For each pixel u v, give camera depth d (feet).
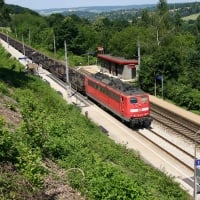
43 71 240.94
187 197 72.64
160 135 113.91
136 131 119.14
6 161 49.80
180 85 163.94
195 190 70.03
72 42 322.34
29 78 168.66
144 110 121.70
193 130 117.60
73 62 286.87
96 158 68.74
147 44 221.05
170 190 71.51
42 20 501.97
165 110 145.89
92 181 53.06
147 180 73.00
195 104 147.02
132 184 52.16
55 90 172.86
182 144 107.04
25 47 325.83
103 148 84.94
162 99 166.20
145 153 100.07
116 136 113.70
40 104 108.06
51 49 341.41
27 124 63.67
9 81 138.21
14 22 513.04
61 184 53.11
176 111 145.38
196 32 384.68
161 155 98.94
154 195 63.10
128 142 108.47
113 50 269.44
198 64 172.35
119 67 221.05
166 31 246.88
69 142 73.61
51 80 208.13
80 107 148.46
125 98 120.88
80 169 58.70
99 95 145.79
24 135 62.23
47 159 62.13
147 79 175.01
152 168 84.17
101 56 246.47
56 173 57.00
